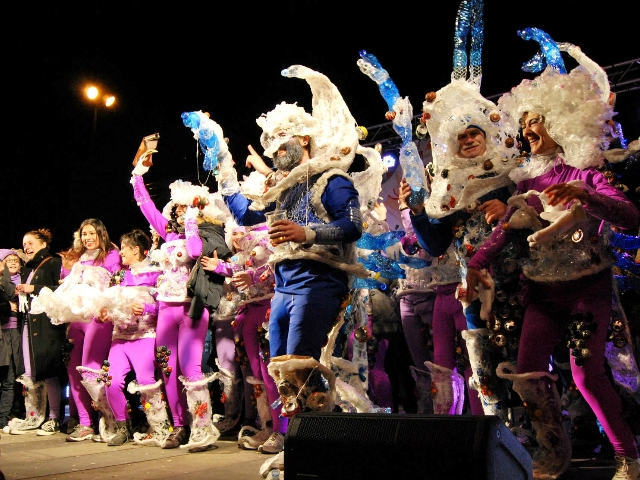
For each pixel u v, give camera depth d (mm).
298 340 3088
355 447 2184
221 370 5031
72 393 5129
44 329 5418
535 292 3053
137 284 4805
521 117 3221
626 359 3043
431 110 3449
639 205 3711
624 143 3381
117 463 3797
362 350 4000
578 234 2873
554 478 2979
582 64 3330
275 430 4121
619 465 2803
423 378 4406
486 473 2002
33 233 5902
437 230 3463
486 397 3307
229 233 4418
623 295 3904
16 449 4504
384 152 7332
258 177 3918
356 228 3137
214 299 4383
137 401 5500
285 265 3256
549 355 3031
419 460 2086
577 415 3934
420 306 4328
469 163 3291
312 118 3461
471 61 3506
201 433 4273
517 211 3021
